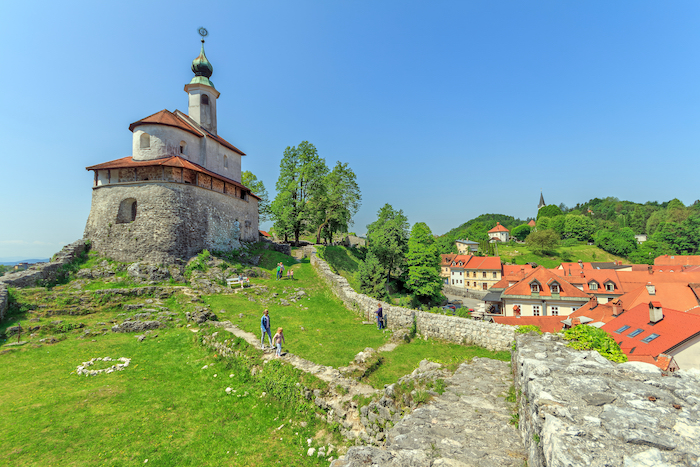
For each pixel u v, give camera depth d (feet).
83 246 98.73
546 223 460.14
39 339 59.26
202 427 38.47
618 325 76.18
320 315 76.02
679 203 441.68
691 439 11.73
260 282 96.58
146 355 56.95
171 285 88.02
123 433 36.88
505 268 260.62
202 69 132.87
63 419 38.96
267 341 55.83
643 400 15.06
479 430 21.84
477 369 35.65
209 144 123.44
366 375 44.01
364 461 18.06
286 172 162.50
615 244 378.94
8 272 88.17
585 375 18.53
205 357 56.03
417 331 61.21
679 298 92.43
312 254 126.72
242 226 133.80
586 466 10.60
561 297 124.06
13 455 32.76
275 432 37.88
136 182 100.78
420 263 171.42
